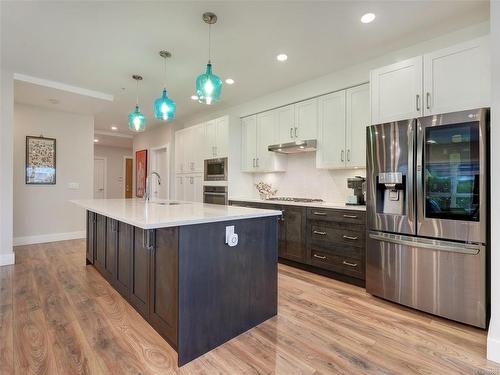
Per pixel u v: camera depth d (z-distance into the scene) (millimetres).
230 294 2012
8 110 3641
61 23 2562
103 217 3188
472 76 2223
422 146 2379
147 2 2262
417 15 2422
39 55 3191
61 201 5262
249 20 2500
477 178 2107
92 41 2879
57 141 5207
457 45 2301
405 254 2488
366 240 2781
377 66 3186
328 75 3641
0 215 3654
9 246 3734
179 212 2193
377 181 2680
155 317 2043
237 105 4969
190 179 5621
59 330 2076
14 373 1605
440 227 2285
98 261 3373
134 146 7961
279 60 3270
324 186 4027
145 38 2812
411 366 1708
